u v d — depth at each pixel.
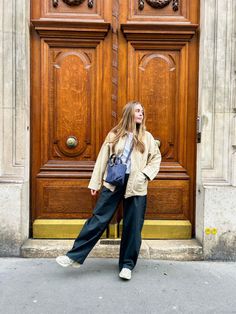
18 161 4.04
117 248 4.05
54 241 4.20
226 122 4.07
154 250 4.03
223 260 4.05
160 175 4.29
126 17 4.23
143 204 3.51
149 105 4.27
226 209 4.02
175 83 4.27
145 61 4.26
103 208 3.46
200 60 4.16
